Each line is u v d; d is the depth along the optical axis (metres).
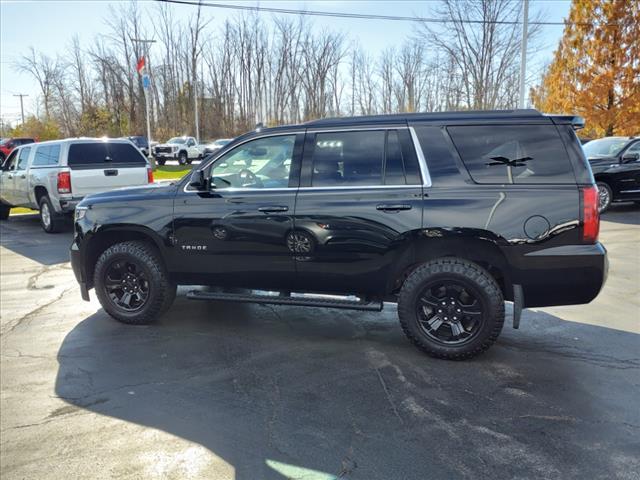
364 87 52.44
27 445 2.99
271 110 53.91
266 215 4.37
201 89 52.09
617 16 20.84
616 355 4.16
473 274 3.95
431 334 4.12
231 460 2.80
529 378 3.75
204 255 4.62
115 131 42.25
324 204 4.23
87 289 5.22
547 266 3.84
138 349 4.41
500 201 3.89
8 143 30.75
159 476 2.68
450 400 3.43
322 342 4.53
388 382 3.72
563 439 2.95
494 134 4.00
